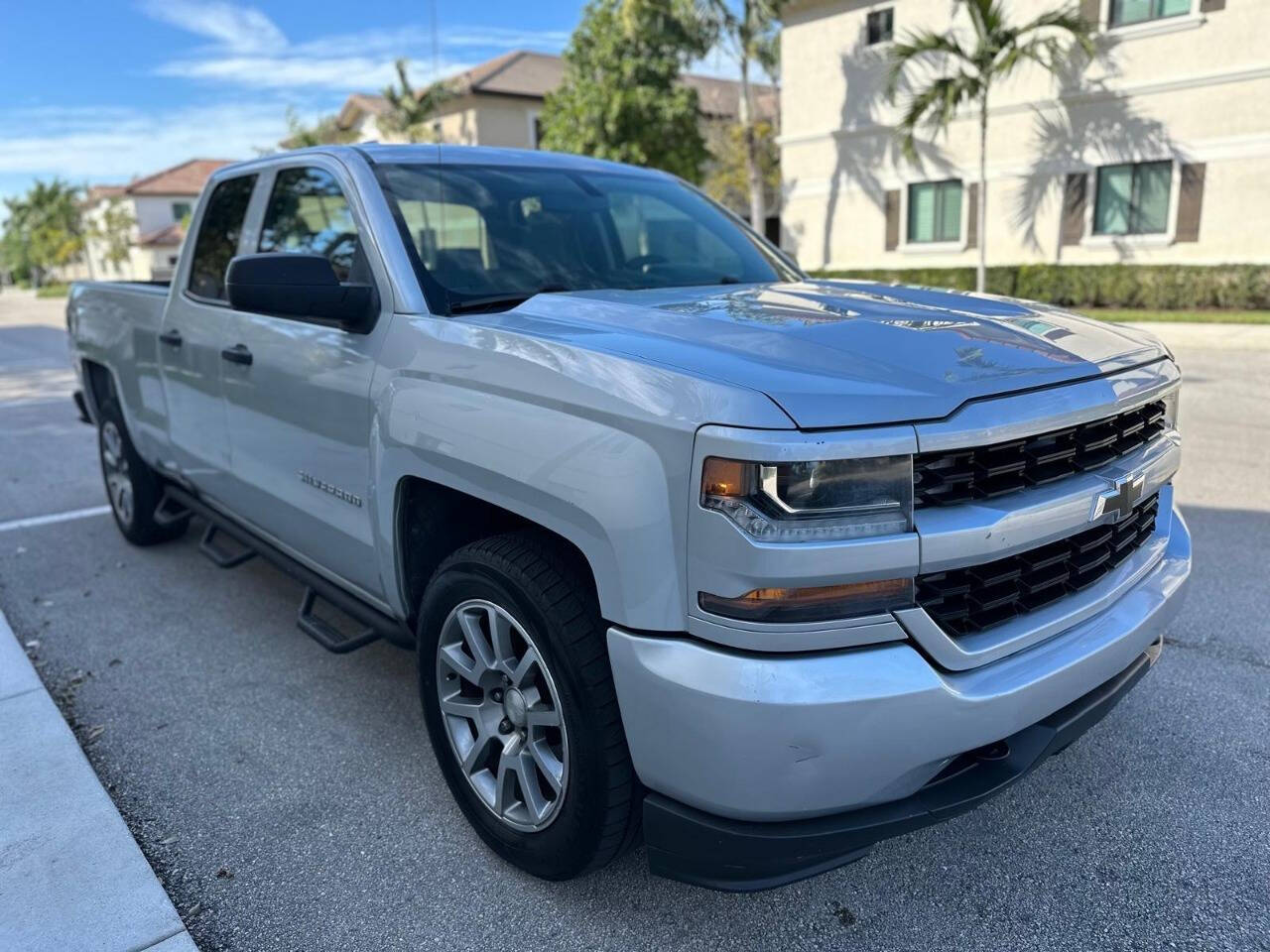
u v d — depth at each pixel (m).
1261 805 2.66
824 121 19.78
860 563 1.80
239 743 3.17
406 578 2.75
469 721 2.57
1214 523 5.02
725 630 1.84
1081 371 2.21
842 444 1.79
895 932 2.24
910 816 1.93
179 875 2.50
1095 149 15.89
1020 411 1.99
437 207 3.05
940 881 2.41
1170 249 15.38
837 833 1.89
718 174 29.47
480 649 2.41
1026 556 2.09
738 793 1.86
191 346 3.86
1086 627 2.23
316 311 2.73
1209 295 14.62
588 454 2.02
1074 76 15.85
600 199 3.52
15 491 6.60
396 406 2.58
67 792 2.83
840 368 1.99
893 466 1.83
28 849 2.56
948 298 2.81
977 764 2.06
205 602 4.43
